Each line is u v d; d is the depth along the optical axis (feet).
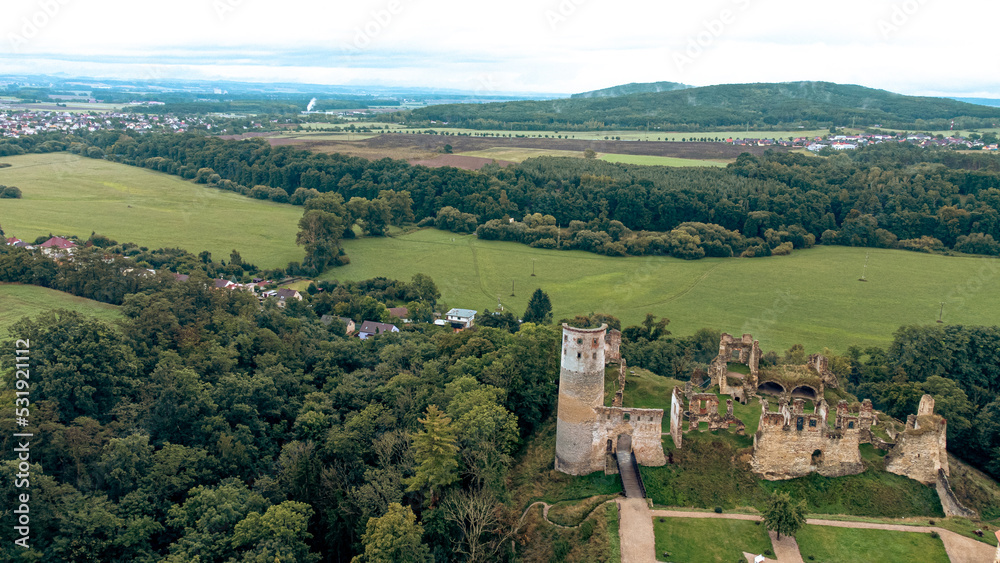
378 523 229.86
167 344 373.61
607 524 240.73
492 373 328.70
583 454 275.39
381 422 312.91
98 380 309.01
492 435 278.87
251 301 473.26
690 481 261.44
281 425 331.98
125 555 236.02
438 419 261.65
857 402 314.55
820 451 258.57
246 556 225.35
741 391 306.76
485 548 247.29
